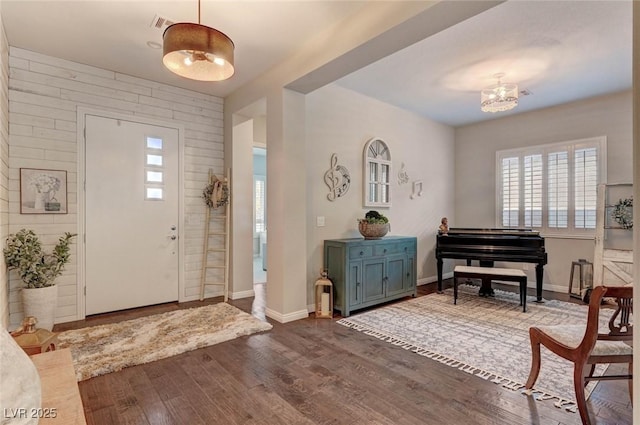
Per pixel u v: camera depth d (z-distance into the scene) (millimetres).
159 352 2672
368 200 4566
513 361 2576
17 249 2941
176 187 4184
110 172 3705
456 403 2020
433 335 3117
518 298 4488
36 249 3041
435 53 3336
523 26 2842
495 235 4547
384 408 1969
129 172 3832
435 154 5805
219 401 2041
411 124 5320
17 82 3154
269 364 2521
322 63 2963
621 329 1831
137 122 3879
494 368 2461
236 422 1844
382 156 4809
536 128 5234
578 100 4738
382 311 3895
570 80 4008
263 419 1869
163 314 3658
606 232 4453
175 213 4176
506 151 5574
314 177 3975
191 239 4312
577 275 4797
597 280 4375
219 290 4574
